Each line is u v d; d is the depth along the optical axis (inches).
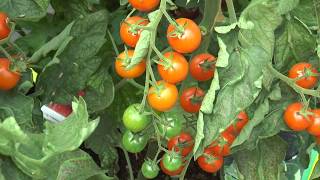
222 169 21.4
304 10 16.5
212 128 14.8
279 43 17.2
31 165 13.9
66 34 16.6
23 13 17.4
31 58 16.4
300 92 15.9
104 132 20.2
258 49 14.6
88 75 17.6
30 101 16.0
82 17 17.7
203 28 15.8
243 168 19.3
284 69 17.9
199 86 18.1
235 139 16.1
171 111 17.8
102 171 15.5
